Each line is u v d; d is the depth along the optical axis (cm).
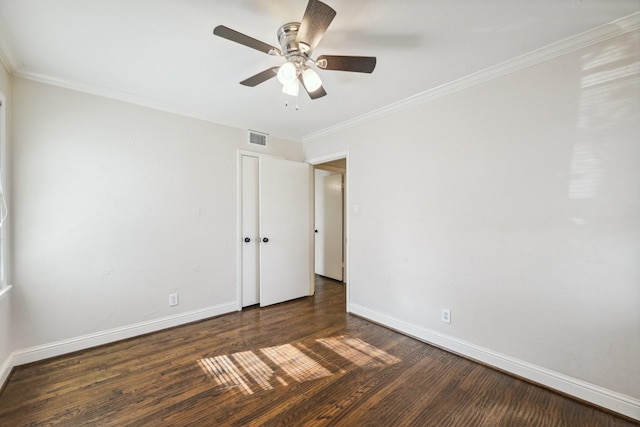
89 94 244
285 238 377
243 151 346
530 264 199
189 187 302
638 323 161
